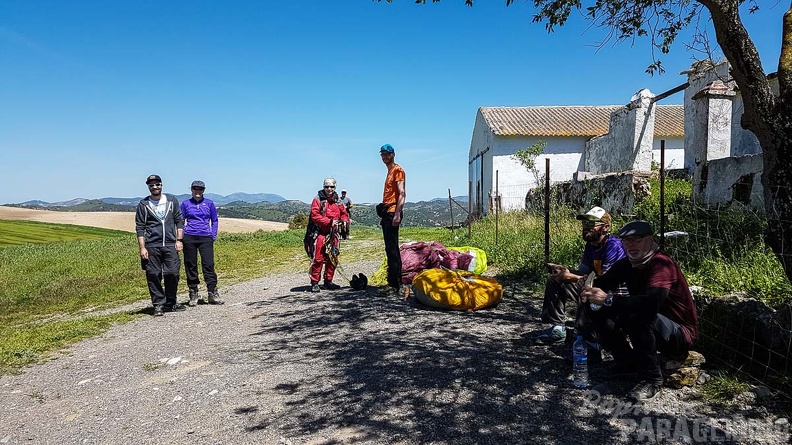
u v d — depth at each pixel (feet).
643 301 11.48
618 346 12.36
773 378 11.77
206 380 14.26
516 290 23.97
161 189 23.97
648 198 32.55
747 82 12.50
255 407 12.15
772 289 15.25
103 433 11.27
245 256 49.93
